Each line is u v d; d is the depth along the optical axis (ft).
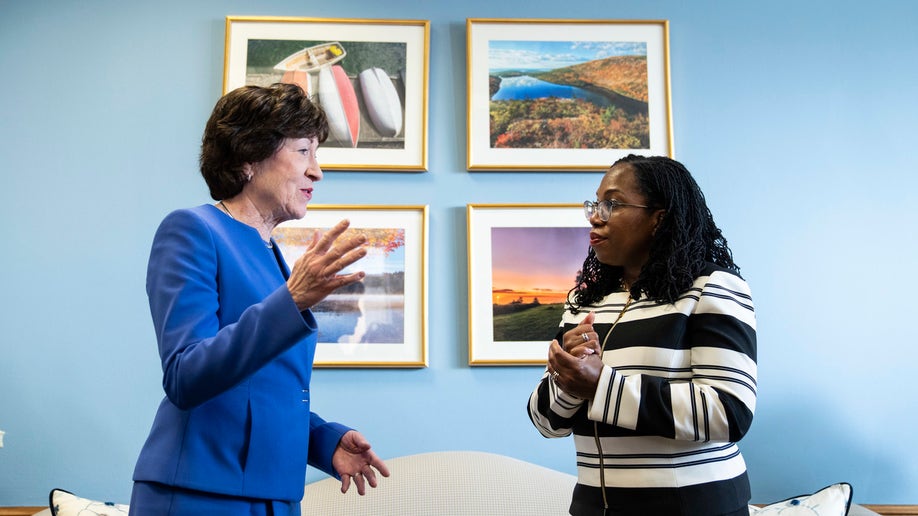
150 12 9.39
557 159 9.16
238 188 4.40
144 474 3.73
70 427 8.45
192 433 3.76
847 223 9.16
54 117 9.09
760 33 9.59
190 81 9.26
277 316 3.51
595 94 9.34
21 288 8.71
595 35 9.48
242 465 3.82
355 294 8.75
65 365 8.57
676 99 9.43
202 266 3.91
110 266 8.82
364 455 4.74
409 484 7.89
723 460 4.30
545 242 8.95
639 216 4.76
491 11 9.54
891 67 9.53
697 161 9.27
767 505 8.04
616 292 4.96
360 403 8.60
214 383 3.54
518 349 8.69
